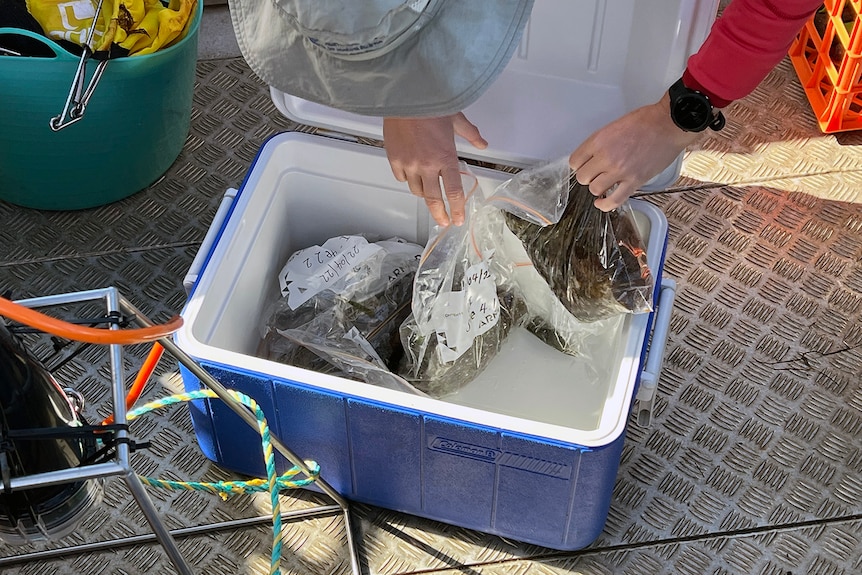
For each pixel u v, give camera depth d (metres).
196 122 1.95
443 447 1.22
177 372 1.59
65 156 1.65
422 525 1.43
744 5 0.96
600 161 1.15
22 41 1.52
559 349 1.47
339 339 1.39
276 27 1.03
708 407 1.55
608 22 1.26
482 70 0.94
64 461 0.89
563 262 1.35
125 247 1.76
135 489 0.82
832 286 1.70
